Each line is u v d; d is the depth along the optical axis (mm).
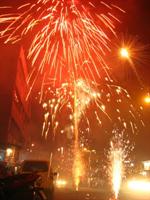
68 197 20812
